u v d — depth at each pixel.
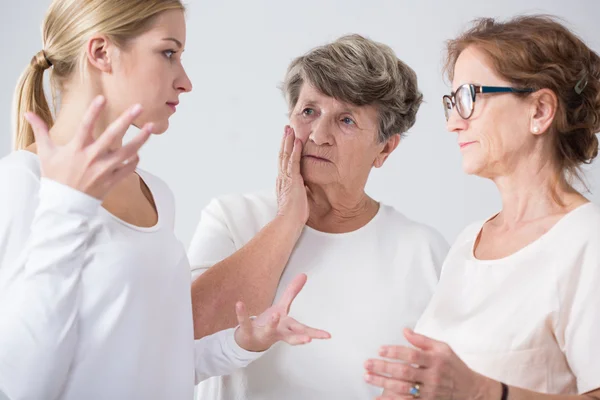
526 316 1.41
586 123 1.48
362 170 2.06
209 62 3.38
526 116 1.48
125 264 1.43
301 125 2.06
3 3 3.50
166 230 1.61
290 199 2.05
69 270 1.29
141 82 1.51
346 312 2.01
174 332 1.59
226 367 1.75
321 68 1.98
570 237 1.41
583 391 1.33
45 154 1.28
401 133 2.13
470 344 1.47
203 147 3.39
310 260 2.06
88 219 1.29
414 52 3.29
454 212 3.28
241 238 2.09
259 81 3.36
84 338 1.40
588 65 1.49
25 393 1.25
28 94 1.55
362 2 3.31
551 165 1.50
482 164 1.52
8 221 1.32
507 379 1.41
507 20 1.61
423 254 2.09
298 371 1.98
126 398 1.45
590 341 1.32
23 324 1.25
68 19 1.51
